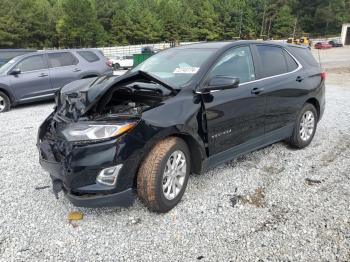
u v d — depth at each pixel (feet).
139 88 12.48
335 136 20.22
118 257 9.33
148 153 10.84
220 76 11.93
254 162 15.81
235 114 13.21
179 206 11.87
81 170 10.08
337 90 42.68
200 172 12.50
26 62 31.12
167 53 15.28
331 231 10.37
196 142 11.90
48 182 13.83
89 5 233.35
